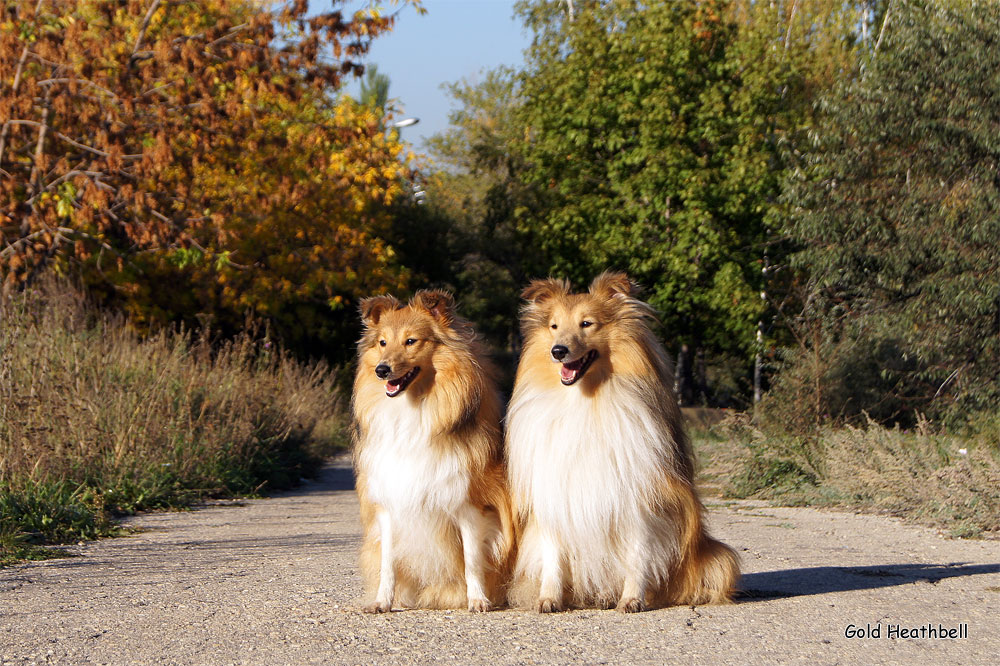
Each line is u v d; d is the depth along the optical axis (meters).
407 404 5.95
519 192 35.78
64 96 18.59
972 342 16.30
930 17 16.84
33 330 12.09
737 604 6.23
